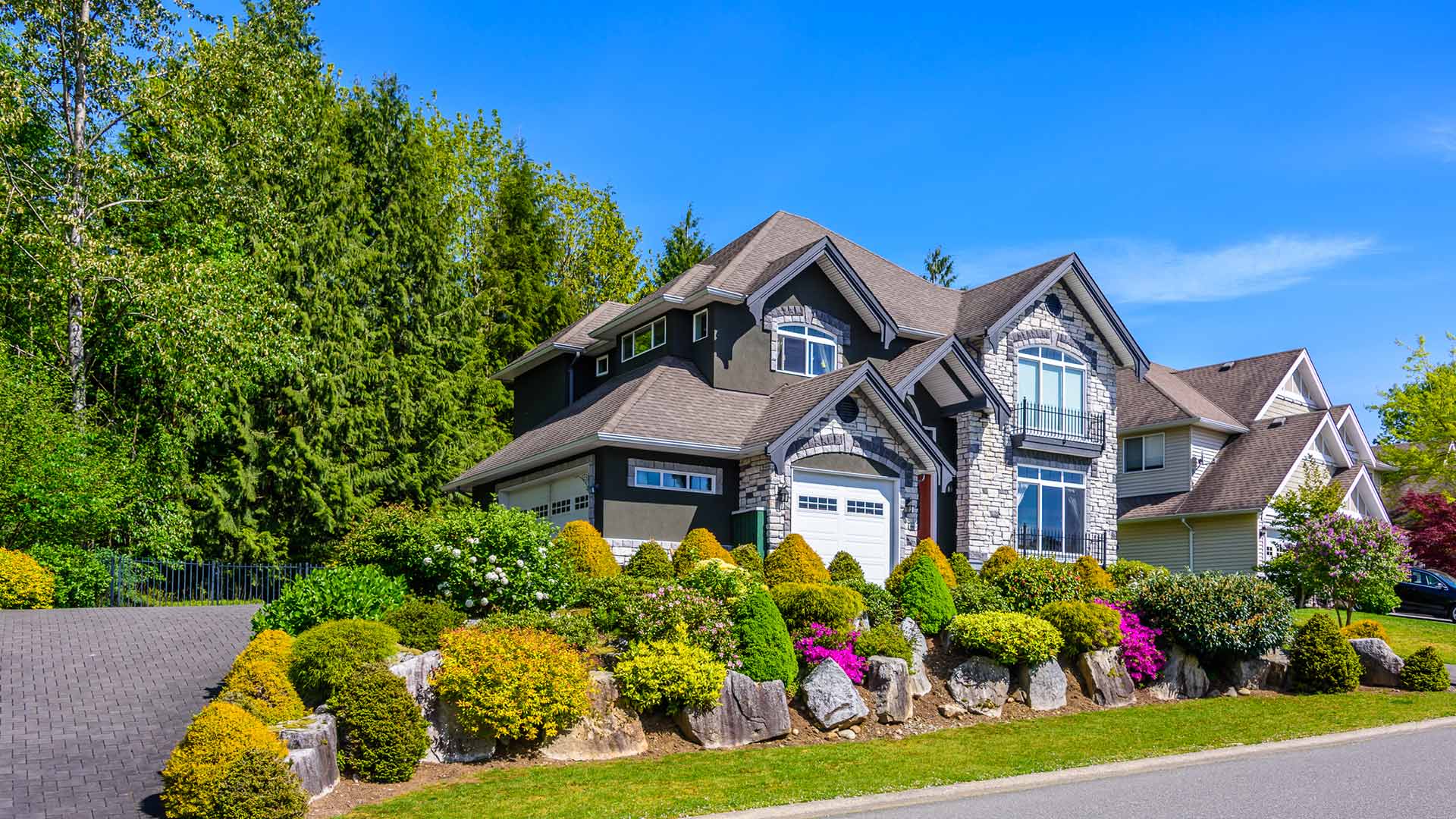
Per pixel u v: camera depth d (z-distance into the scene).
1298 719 17.48
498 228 51.53
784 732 15.09
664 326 27.67
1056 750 14.87
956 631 18.12
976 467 28.33
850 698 15.62
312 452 34.41
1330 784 12.58
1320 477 33.53
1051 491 30.09
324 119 38.19
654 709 14.72
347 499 34.91
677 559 20.47
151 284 26.64
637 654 14.66
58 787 10.76
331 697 12.48
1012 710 17.41
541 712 13.34
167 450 29.78
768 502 23.19
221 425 30.84
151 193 29.62
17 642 16.94
